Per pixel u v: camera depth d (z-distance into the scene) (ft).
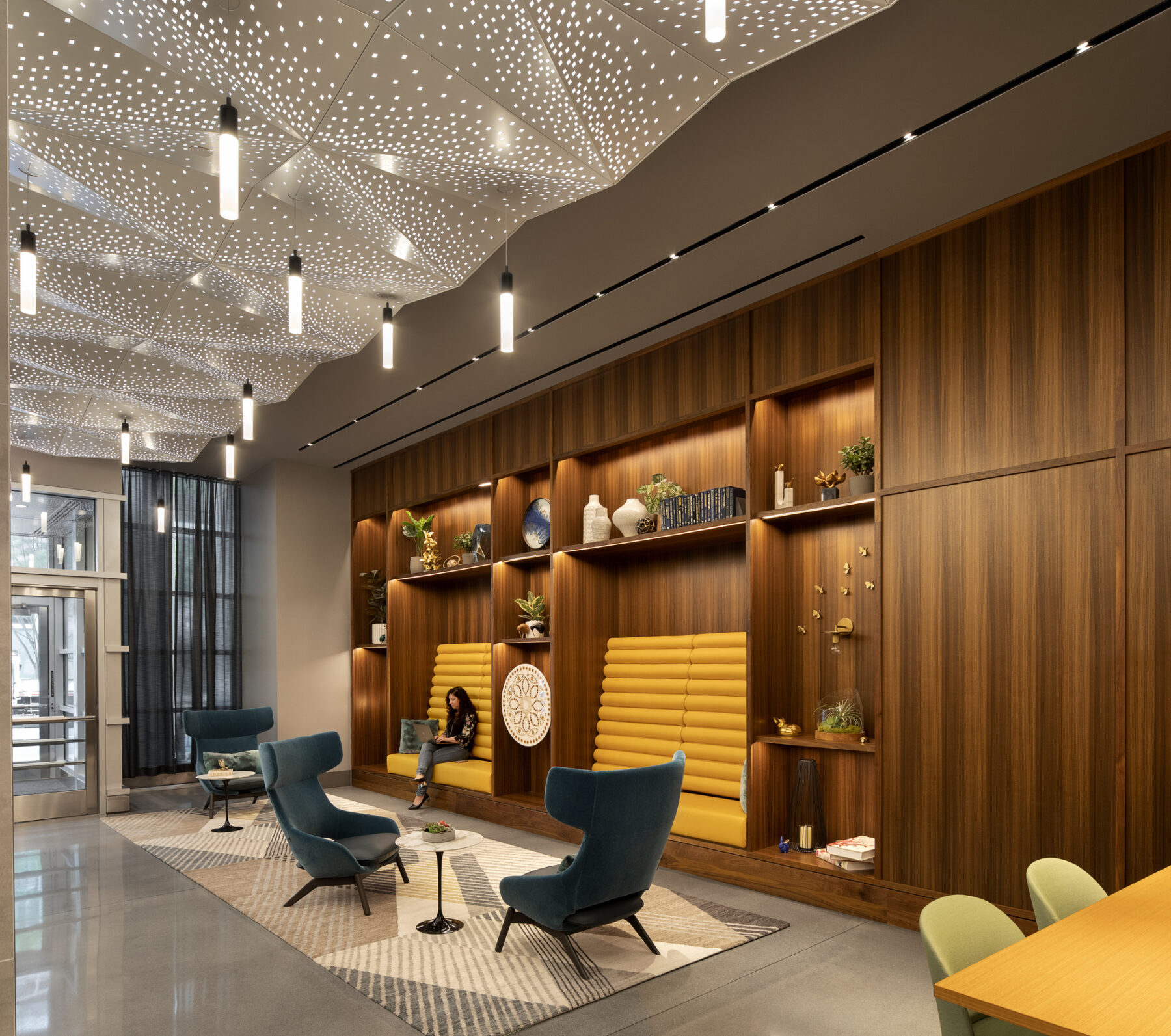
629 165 10.79
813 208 13.79
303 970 12.63
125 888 17.40
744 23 8.51
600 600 23.34
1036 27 9.65
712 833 17.48
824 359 16.34
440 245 12.78
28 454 26.45
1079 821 12.19
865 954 12.91
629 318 18.38
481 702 27.30
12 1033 6.17
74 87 9.16
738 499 18.51
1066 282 12.86
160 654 31.65
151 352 17.30
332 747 17.81
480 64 8.86
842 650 17.13
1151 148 12.02
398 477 30.22
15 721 25.26
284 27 8.36
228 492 34.12
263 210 12.12
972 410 13.96
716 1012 10.93
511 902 12.93
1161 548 11.64
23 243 11.29
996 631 13.39
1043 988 4.72
